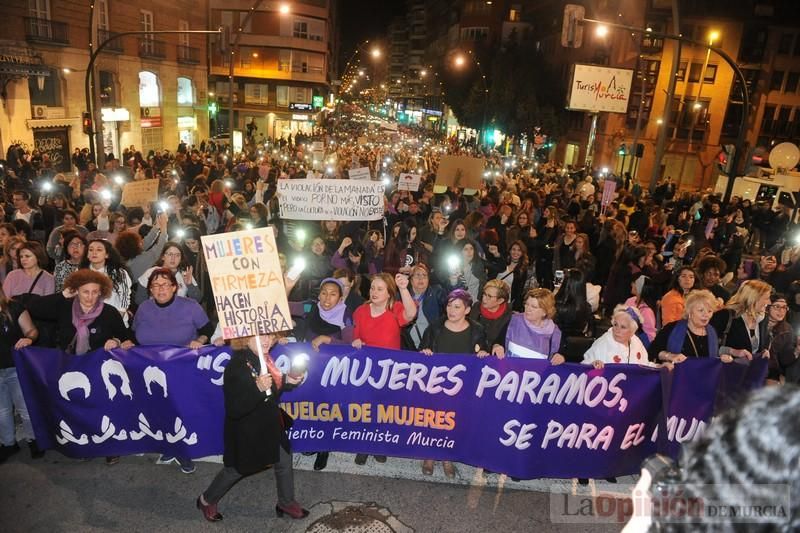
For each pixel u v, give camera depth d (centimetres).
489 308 554
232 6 5422
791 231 1440
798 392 102
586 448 496
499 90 4462
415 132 9775
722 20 4184
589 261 861
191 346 484
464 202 1380
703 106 4350
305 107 5731
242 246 392
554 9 5419
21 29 2275
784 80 4231
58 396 479
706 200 1994
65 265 652
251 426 402
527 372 484
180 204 1042
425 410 498
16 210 985
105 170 1673
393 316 533
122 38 3028
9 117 2175
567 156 5334
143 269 713
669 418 505
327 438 507
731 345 571
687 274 674
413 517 448
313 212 865
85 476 481
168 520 432
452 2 8856
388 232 1148
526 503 476
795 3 4159
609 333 523
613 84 2580
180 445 489
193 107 4034
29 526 417
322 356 493
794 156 1891
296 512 437
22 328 488
